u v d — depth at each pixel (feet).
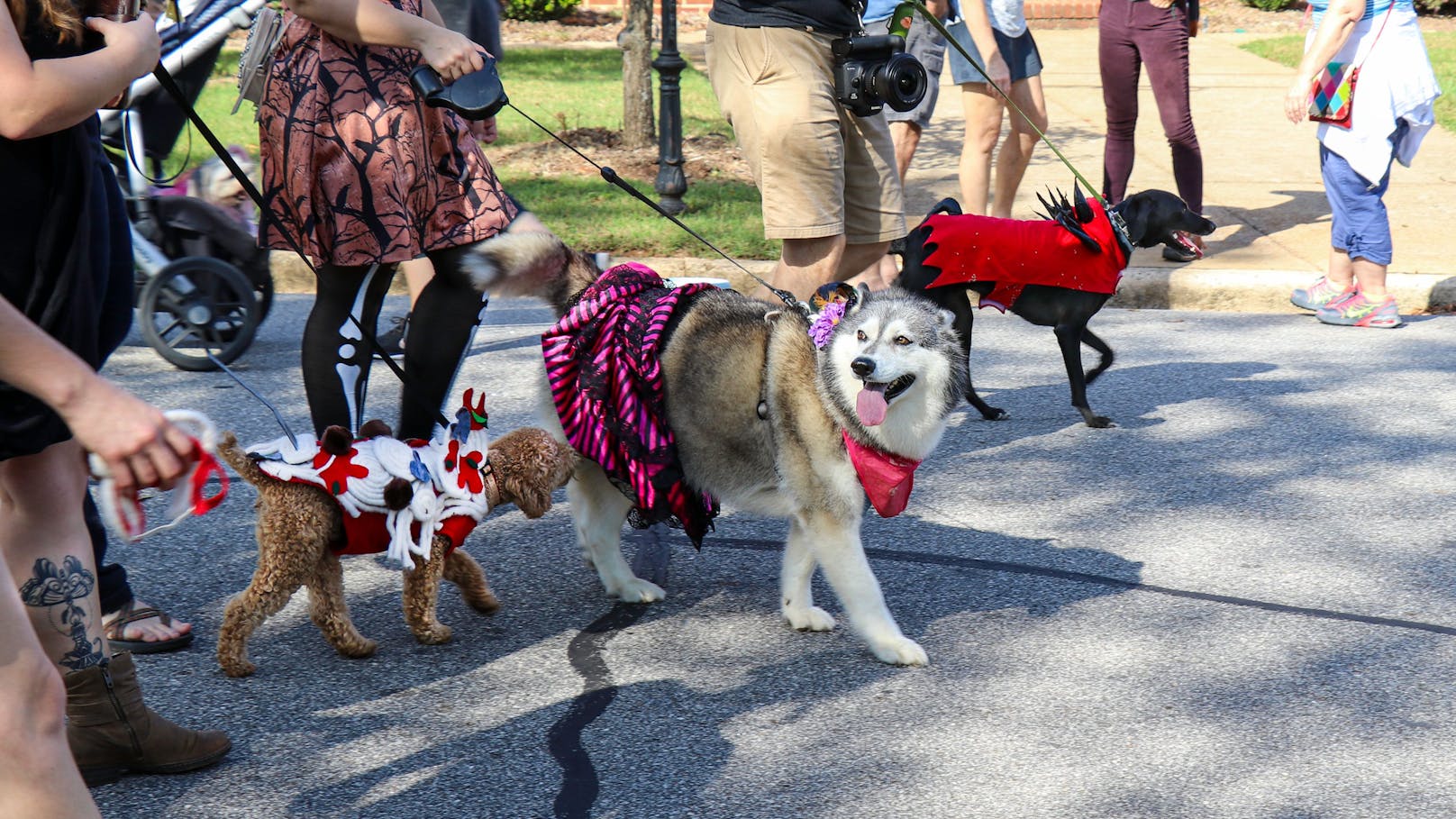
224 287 19.27
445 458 10.91
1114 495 15.43
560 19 67.62
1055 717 10.25
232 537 13.58
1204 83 47.16
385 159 11.41
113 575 10.82
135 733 8.84
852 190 16.57
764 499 11.75
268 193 11.74
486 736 9.81
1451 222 28.99
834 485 11.16
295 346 21.24
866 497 11.61
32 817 6.31
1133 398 19.34
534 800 8.96
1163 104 26.63
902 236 17.01
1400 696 10.62
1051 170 33.71
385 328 21.30
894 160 16.75
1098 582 12.94
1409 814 8.92
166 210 19.44
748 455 11.59
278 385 19.04
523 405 18.13
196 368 19.53
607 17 68.95
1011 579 13.01
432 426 12.55
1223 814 8.88
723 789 9.13
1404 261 26.11
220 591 12.27
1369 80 22.29
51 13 7.01
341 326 12.13
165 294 18.95
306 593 12.38
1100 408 18.88
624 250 25.73
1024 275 17.40
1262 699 10.55
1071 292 17.61
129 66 6.97
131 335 21.63
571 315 11.54
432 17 12.89
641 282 11.91
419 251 11.71
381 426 10.89
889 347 10.66
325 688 10.50
